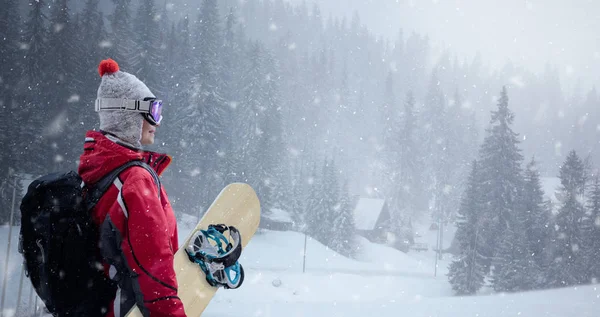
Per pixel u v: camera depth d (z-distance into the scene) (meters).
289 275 45.53
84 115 50.00
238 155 59.91
